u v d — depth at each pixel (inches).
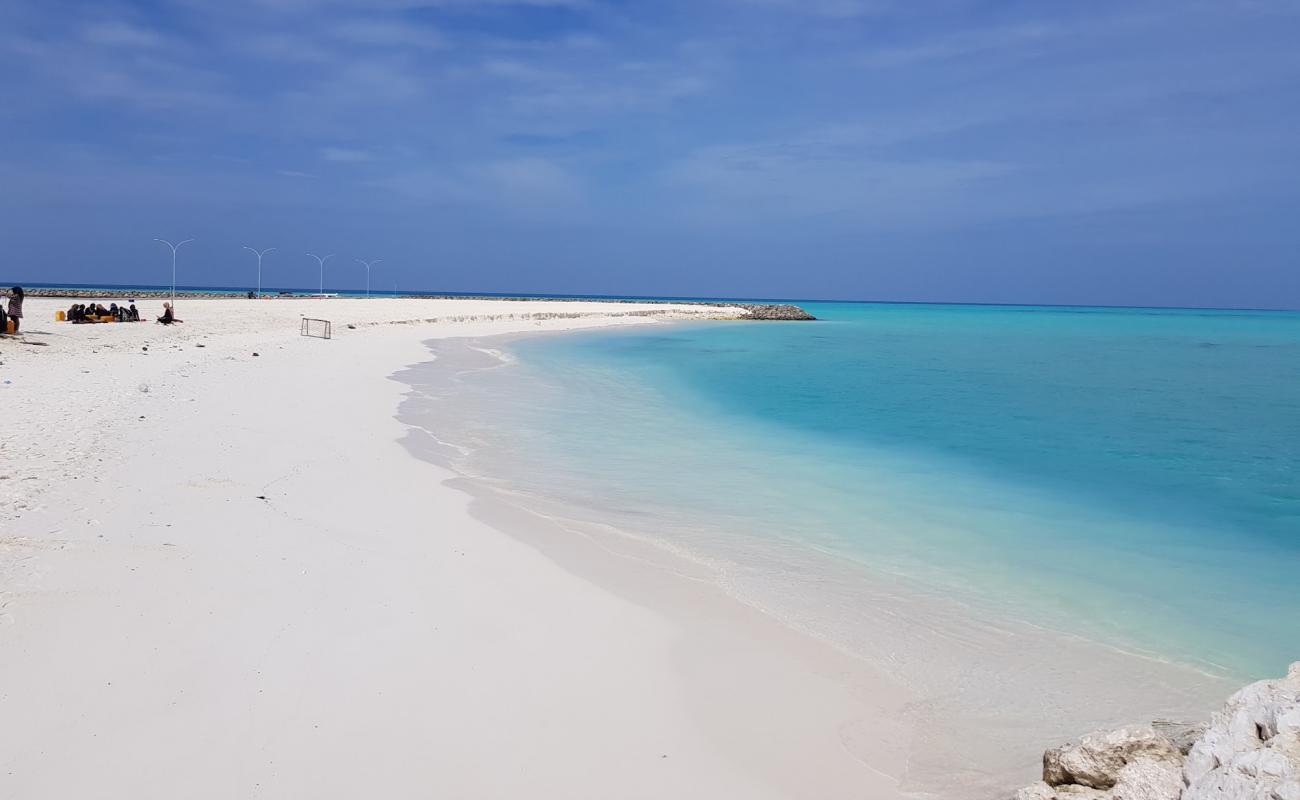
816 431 788.0
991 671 279.0
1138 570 393.1
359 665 250.5
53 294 2847.0
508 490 495.5
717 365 1483.8
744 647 288.7
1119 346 2253.9
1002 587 363.9
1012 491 559.2
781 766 215.9
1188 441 779.4
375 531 384.2
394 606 297.0
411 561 347.6
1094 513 503.8
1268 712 166.1
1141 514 504.1
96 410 594.2
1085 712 253.0
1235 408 1008.9
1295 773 143.3
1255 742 163.6
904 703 255.0
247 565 320.2
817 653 287.3
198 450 505.7
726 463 614.2
